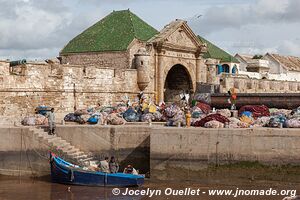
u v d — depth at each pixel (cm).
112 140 3262
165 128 3045
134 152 3228
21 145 3256
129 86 5181
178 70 6209
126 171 2995
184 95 5150
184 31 5956
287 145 2875
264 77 8275
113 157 3080
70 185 2925
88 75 4638
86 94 4612
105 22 6122
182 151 3014
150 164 3061
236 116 3981
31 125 3466
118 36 5691
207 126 3077
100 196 2655
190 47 6056
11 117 3812
